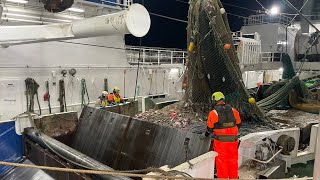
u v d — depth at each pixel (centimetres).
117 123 734
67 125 834
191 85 729
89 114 844
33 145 682
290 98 1047
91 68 1145
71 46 1066
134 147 662
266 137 568
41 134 683
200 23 591
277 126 701
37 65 964
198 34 605
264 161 525
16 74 908
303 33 2162
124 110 963
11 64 893
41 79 980
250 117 729
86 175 512
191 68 692
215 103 481
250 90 1252
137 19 410
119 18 408
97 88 1178
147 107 1112
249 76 1772
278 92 983
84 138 816
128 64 1312
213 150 500
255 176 509
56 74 1023
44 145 652
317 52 2002
